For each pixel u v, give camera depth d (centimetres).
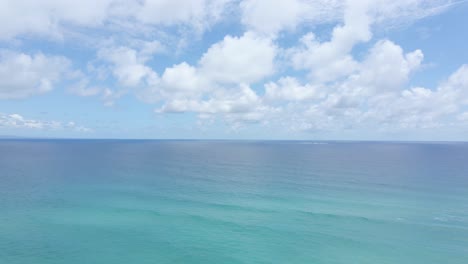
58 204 4222
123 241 2925
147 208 4069
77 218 3603
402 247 2814
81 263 2466
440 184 5772
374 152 17650
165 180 6438
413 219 3581
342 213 3822
